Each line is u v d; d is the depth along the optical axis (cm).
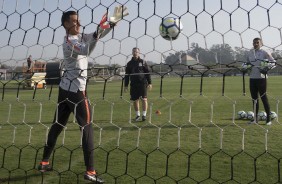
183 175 367
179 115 888
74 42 360
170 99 1337
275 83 2512
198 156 443
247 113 795
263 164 402
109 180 356
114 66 363
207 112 948
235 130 625
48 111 1039
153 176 365
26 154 467
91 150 359
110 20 346
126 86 774
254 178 352
